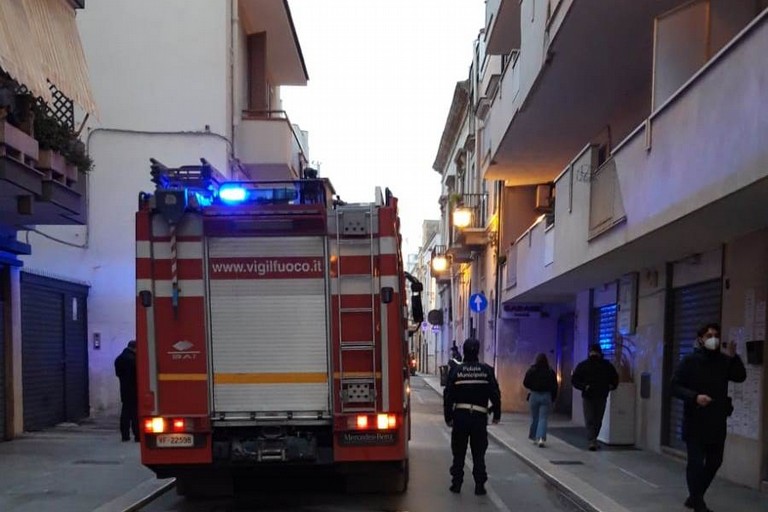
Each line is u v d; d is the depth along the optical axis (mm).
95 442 11836
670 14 8836
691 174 7355
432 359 51750
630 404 12438
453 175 36844
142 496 7855
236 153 17188
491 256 24000
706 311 10180
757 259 8594
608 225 10102
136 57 16438
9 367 12047
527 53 13336
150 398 6895
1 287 11969
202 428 6871
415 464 10773
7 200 10016
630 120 13422
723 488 8477
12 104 9055
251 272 6969
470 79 29531
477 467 8516
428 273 61469
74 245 15812
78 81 10219
